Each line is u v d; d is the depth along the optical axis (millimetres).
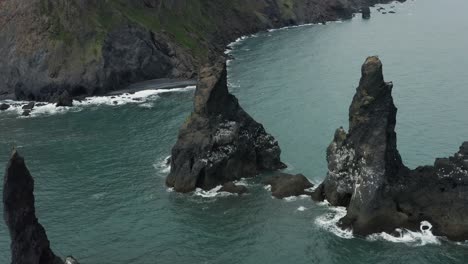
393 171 70188
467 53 169375
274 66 162125
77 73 142250
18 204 49531
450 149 93500
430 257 62219
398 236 66188
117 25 153375
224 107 85438
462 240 64875
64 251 66625
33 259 51031
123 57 151250
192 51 170625
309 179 83500
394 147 71438
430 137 99250
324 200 75688
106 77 144125
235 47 196375
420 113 112875
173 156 83688
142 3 172375
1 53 149500
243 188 80188
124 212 76062
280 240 67125
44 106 134875
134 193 81812
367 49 183125
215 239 68188
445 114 111625
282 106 120875
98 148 102500
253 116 114125
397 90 131375
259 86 138750
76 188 84562
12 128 117688
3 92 147375
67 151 101562
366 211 67312
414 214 67750
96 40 147875
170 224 72188
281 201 76688
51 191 83875
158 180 86125
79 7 150625
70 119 123062
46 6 149625
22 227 50156
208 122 83750
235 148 83500
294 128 106375
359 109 71062
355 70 153375
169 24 178750
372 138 69875
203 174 81938
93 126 116938
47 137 110625
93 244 68062
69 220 74312
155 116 122188
